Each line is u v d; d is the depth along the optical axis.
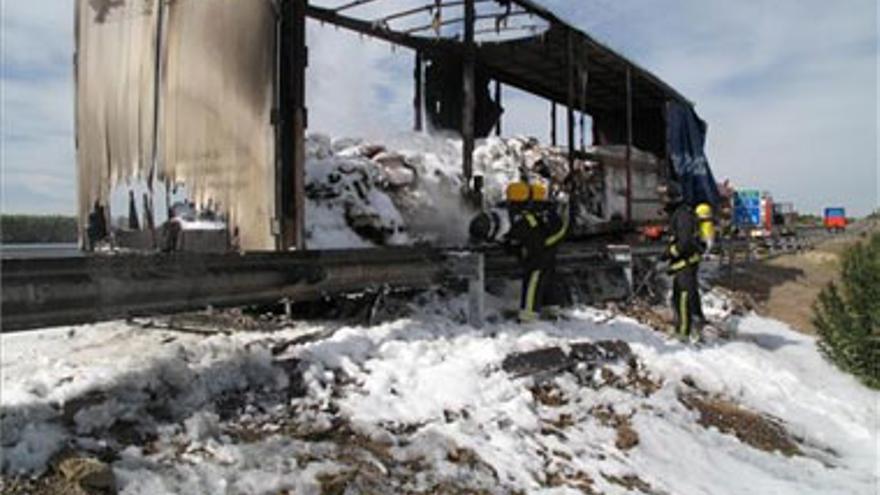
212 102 6.56
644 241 13.02
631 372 7.30
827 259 23.00
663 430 6.09
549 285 8.25
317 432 4.29
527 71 12.81
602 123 16.88
